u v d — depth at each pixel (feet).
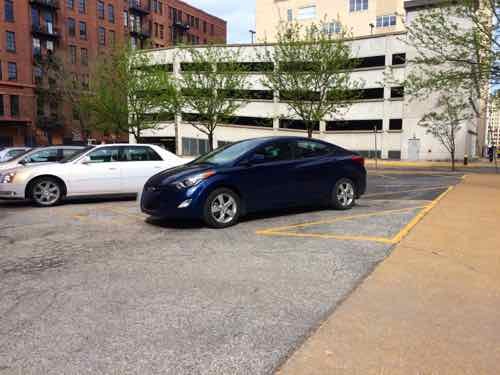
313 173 25.35
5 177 32.22
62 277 14.55
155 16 228.43
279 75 85.87
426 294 12.29
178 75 138.00
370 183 48.91
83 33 188.24
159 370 8.54
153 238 20.22
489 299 11.91
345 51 84.23
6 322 10.95
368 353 9.01
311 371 8.36
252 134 142.92
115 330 10.39
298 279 13.83
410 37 49.42
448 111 88.63
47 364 8.87
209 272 14.74
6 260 16.89
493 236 19.03
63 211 30.01
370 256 16.20
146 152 36.09
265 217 24.97
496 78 42.91
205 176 21.72
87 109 105.19
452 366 8.46
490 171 81.10
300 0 167.73
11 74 162.71
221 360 8.87
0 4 157.99
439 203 29.14
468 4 42.09
